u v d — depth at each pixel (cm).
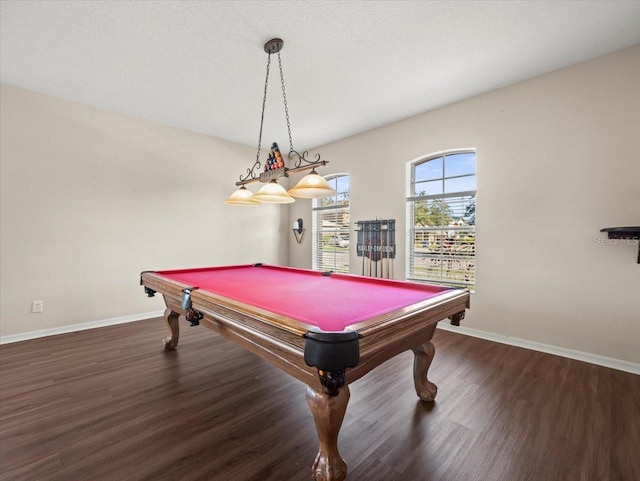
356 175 449
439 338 325
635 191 245
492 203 320
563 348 279
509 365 257
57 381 225
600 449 156
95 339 315
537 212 292
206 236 454
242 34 227
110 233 367
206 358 269
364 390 216
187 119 393
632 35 231
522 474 139
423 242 384
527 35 231
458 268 353
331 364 107
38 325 322
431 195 373
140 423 176
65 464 143
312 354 110
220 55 253
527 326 299
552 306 285
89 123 351
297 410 191
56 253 332
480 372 244
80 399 201
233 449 155
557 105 280
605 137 257
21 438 162
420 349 200
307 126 418
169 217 416
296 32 225
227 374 239
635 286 246
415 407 194
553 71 281
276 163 251
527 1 197
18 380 227
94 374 237
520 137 301
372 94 325
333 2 196
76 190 344
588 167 265
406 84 304
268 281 254
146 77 289
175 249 421
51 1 192
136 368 248
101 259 361
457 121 344
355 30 223
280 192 242
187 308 197
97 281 359
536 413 187
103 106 354
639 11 205
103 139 361
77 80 294
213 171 459
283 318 133
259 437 165
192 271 314
